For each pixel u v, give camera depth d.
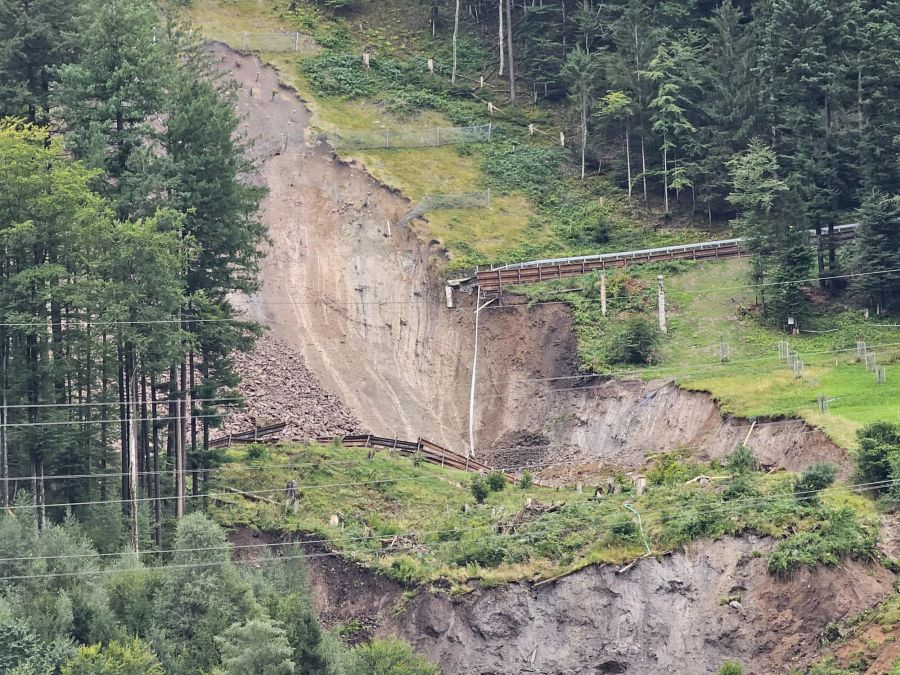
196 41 110.50
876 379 94.56
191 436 90.12
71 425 81.00
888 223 107.31
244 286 90.81
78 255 81.62
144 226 80.31
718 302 110.94
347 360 110.25
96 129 85.69
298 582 77.94
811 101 115.88
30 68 96.31
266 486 88.19
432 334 112.38
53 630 67.12
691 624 75.62
